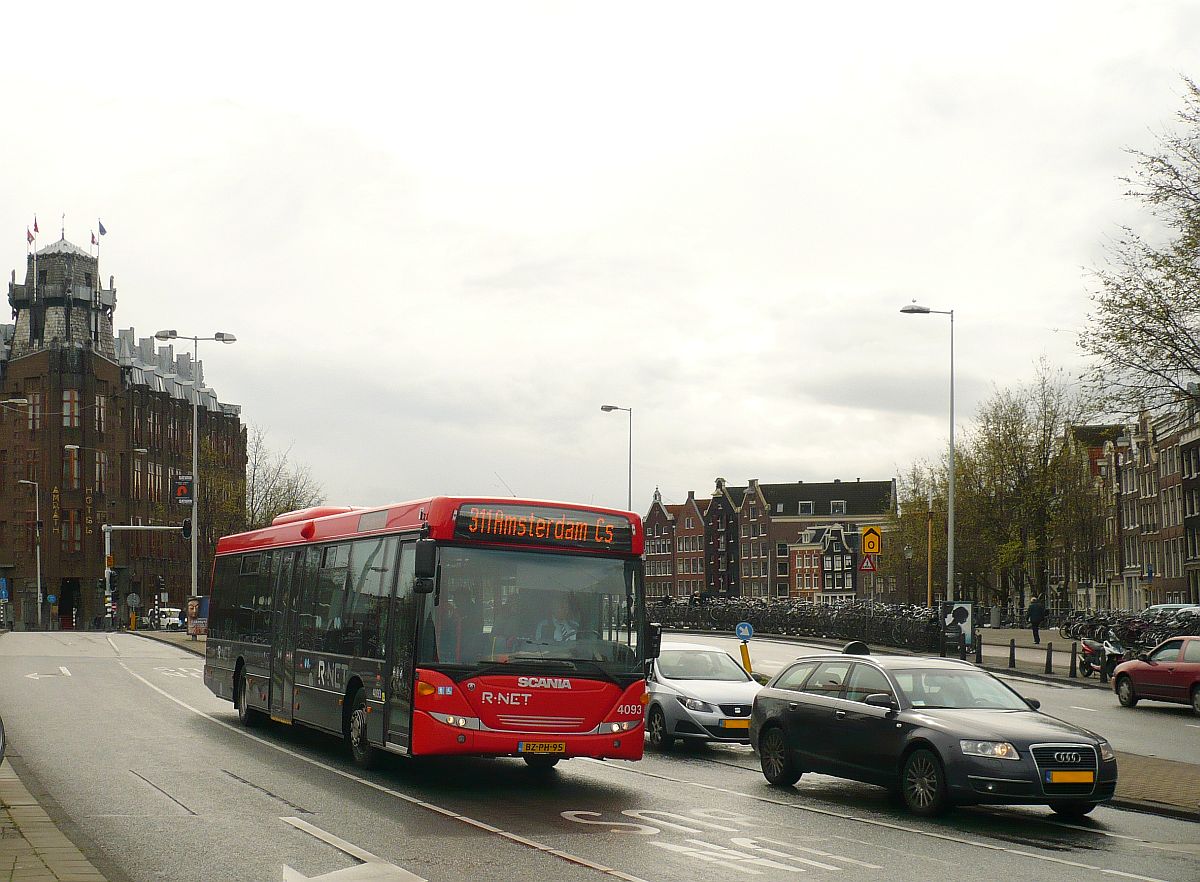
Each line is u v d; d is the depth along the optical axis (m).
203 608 62.22
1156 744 21.86
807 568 144.62
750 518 151.25
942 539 76.81
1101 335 35.66
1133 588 92.88
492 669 14.51
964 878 10.12
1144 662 28.92
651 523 163.62
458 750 14.30
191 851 10.70
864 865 10.59
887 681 14.73
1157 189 34.75
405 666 14.83
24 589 98.31
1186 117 34.56
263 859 10.36
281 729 21.84
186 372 128.62
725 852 11.02
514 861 10.38
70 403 100.00
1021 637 62.22
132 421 107.62
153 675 36.22
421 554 14.36
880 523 146.12
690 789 15.57
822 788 16.00
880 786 14.88
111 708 25.31
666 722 20.23
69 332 101.81
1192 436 79.44
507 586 14.90
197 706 26.16
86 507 99.81
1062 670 39.94
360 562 17.16
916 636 45.81
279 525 21.84
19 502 99.62
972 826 13.09
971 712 14.12
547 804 13.84
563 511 15.35
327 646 17.94
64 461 99.62
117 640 63.44
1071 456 74.38
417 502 15.62
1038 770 13.05
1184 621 40.72
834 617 55.56
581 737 14.67
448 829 11.96
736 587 152.88
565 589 15.10
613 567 15.41
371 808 13.23
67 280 102.69
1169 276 34.75
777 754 16.11
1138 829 13.23
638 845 11.27
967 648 38.75
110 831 11.65
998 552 72.62
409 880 9.53
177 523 112.00
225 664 23.58
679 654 21.69
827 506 148.38
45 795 13.82
